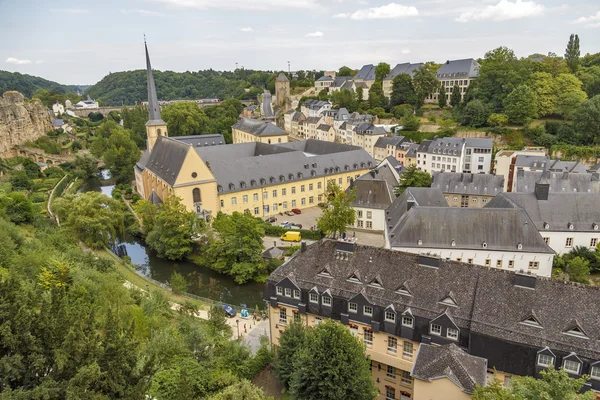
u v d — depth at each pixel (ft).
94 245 272.10
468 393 100.73
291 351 132.77
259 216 364.17
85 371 72.79
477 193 341.21
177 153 341.21
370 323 142.10
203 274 271.90
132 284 223.51
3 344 75.56
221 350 149.28
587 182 295.28
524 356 118.11
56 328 82.69
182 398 103.45
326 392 110.32
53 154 562.25
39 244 207.21
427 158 487.20
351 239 295.69
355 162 413.18
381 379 147.64
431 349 115.14
